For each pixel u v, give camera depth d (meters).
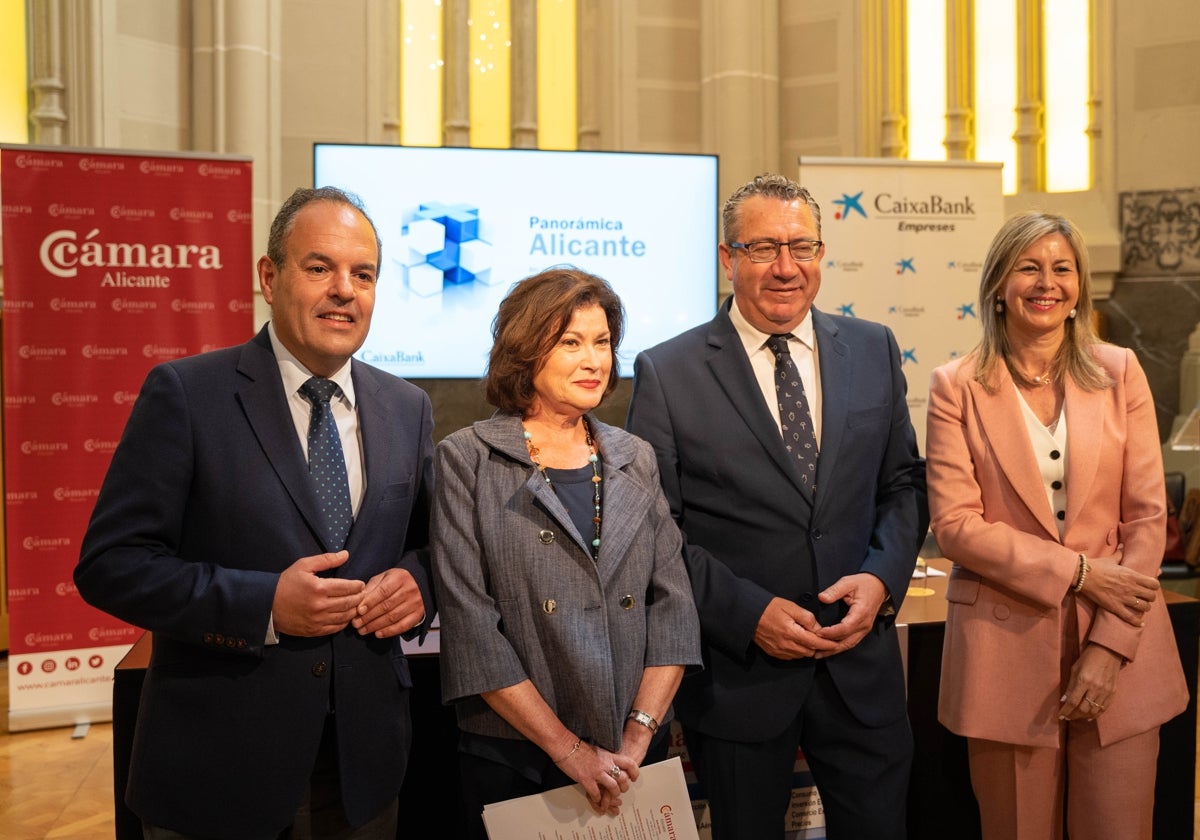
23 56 5.08
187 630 1.50
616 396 5.71
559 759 1.57
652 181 5.62
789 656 1.83
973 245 4.50
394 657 1.69
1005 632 1.99
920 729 2.34
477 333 5.55
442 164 5.45
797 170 6.16
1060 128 5.93
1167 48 5.45
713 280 5.71
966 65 6.02
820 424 1.98
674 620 1.71
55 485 3.73
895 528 1.99
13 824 3.01
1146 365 5.55
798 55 6.14
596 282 1.75
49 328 3.69
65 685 3.81
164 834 1.56
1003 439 2.01
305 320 1.59
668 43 6.10
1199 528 4.56
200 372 1.63
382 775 1.63
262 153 5.50
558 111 6.24
